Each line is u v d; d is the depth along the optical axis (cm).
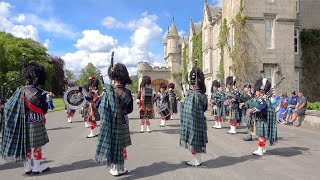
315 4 2409
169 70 5581
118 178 537
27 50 6062
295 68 2355
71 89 963
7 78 5612
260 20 2102
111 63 579
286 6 2125
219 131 1130
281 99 1504
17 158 548
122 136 554
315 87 2377
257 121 712
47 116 1819
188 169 594
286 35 2128
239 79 2088
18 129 551
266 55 2103
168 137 984
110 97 546
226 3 2427
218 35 2836
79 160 668
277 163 640
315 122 1263
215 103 1209
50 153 739
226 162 649
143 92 1101
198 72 625
